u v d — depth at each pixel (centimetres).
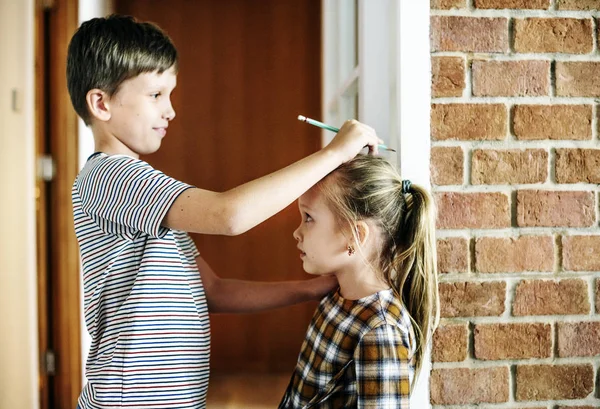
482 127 119
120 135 107
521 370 120
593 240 121
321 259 105
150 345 99
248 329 287
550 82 121
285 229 283
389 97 136
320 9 280
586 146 121
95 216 102
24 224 211
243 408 236
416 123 118
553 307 121
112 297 101
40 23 217
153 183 93
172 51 110
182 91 280
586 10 121
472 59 119
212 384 267
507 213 120
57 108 220
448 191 119
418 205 105
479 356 120
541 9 120
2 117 201
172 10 278
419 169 118
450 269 120
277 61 281
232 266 283
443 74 119
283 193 91
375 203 102
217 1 279
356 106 189
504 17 120
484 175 120
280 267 283
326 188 104
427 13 118
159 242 102
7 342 198
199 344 106
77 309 223
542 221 120
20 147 209
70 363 221
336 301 107
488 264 120
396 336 94
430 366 120
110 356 99
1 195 197
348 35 205
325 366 101
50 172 220
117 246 102
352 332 98
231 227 89
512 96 120
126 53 102
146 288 100
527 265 120
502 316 120
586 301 121
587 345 121
